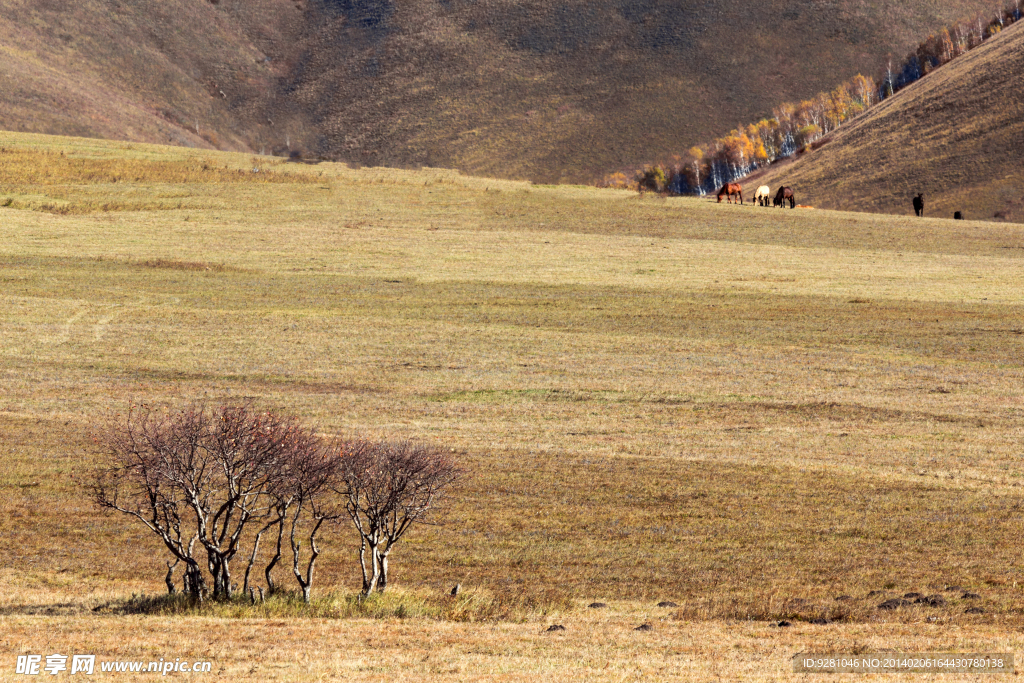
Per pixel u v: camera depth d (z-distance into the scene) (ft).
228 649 151.64
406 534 292.81
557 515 309.42
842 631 177.06
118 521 307.37
